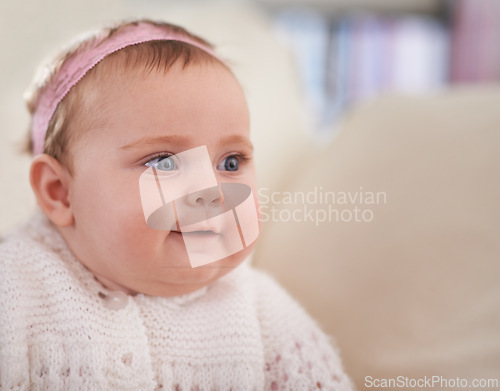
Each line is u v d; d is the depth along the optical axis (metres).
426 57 2.33
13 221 0.80
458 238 0.70
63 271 0.54
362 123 0.99
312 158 1.04
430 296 0.67
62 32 0.98
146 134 0.49
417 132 0.87
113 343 0.53
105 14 1.07
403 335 0.65
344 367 0.66
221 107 0.51
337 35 2.19
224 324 0.58
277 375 0.59
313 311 0.73
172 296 0.56
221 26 1.07
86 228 0.51
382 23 2.26
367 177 0.83
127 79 0.50
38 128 0.59
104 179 0.49
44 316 0.53
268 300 0.64
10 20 0.94
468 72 2.31
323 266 0.76
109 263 0.51
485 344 0.59
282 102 1.06
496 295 0.63
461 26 2.32
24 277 0.54
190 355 0.56
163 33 0.59
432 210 0.74
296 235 0.82
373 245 0.74
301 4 2.14
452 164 0.79
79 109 0.52
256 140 0.91
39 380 0.51
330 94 2.18
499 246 0.67
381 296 0.69
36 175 0.54
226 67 0.57
